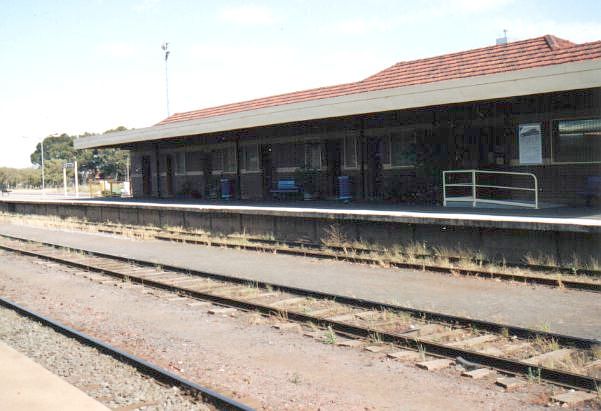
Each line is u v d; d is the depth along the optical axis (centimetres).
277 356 751
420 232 1500
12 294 1226
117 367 722
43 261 1686
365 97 2116
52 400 576
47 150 15525
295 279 1268
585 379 602
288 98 3200
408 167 2377
